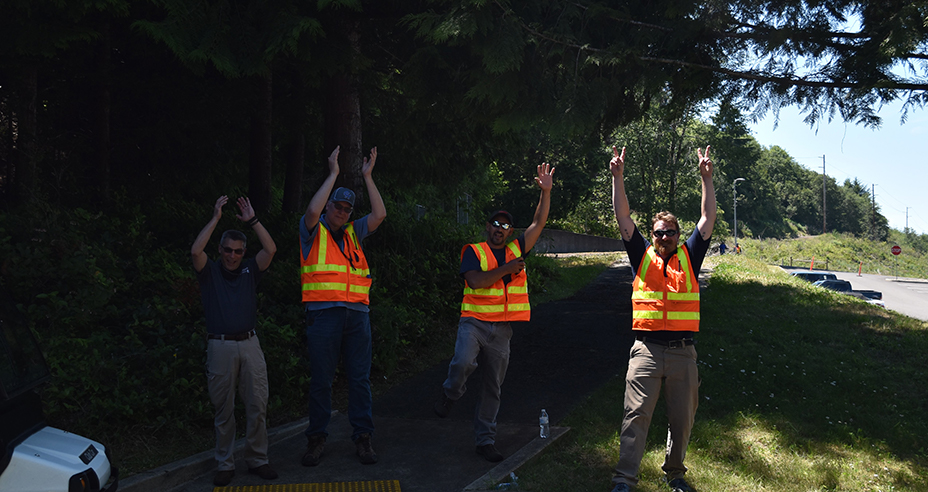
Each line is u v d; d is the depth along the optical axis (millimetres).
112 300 6258
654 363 4039
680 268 4070
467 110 8477
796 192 133500
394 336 7113
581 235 40812
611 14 7074
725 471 4602
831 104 7672
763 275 17391
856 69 7293
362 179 10023
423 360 7859
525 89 7234
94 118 11039
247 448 4340
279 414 5742
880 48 6754
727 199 101875
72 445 3105
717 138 18219
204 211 10945
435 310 9398
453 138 12633
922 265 86250
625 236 4270
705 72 7527
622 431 4125
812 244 88188
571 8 7102
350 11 8047
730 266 19828
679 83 7594
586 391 6426
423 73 7859
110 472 3309
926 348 8797
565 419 5574
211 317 4227
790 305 11797
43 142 9836
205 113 11242
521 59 6633
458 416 5797
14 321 3340
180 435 5059
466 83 7895
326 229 4652
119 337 5777
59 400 4754
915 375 7449
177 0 6082
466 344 4598
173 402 5113
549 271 15492
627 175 34188
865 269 72188
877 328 10039
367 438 4688
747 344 8422
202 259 4215
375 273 8797
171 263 7051
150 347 5680
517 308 4688
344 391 6590
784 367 7367
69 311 5586
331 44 7258
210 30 6176
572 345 8398
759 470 4645
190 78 10555
